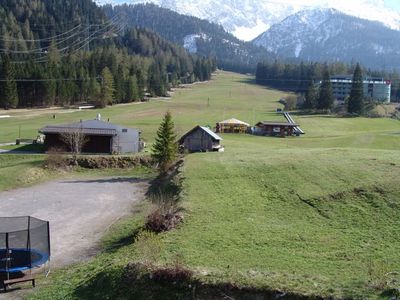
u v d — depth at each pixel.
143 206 46.38
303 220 33.72
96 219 42.72
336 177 42.75
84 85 179.50
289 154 56.16
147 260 24.92
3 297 25.77
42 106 166.62
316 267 24.58
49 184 59.94
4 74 154.75
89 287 25.16
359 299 19.70
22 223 37.72
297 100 199.00
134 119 137.25
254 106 198.75
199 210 35.38
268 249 27.62
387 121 156.62
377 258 26.05
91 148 82.00
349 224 32.50
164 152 63.00
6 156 77.88
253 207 36.69
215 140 81.19
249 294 21.17
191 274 22.61
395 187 38.31
